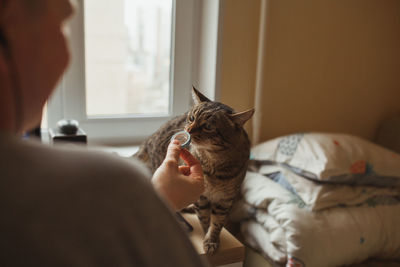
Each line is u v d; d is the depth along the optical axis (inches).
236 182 46.7
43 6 12.7
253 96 70.4
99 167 12.6
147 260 13.0
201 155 44.7
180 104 72.1
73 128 53.7
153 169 53.1
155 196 14.0
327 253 51.8
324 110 78.3
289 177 59.8
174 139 35.3
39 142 13.0
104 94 68.2
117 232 12.3
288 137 66.0
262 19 65.3
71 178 11.9
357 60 78.3
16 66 12.4
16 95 12.5
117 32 66.2
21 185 11.2
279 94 73.0
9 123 12.4
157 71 70.7
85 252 11.8
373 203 59.6
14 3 11.9
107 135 68.9
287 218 52.7
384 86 82.7
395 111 83.4
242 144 46.3
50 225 11.3
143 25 67.7
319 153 59.7
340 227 54.0
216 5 63.3
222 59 65.7
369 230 55.7
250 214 60.2
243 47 67.0
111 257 12.1
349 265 55.5
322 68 75.5
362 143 64.6
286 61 71.9
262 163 66.4
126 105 70.3
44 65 13.4
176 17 67.9
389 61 81.5
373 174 60.5
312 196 55.9
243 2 65.1
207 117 43.4
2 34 12.0
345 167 58.6
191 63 70.9
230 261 48.7
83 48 63.7
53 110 64.1
